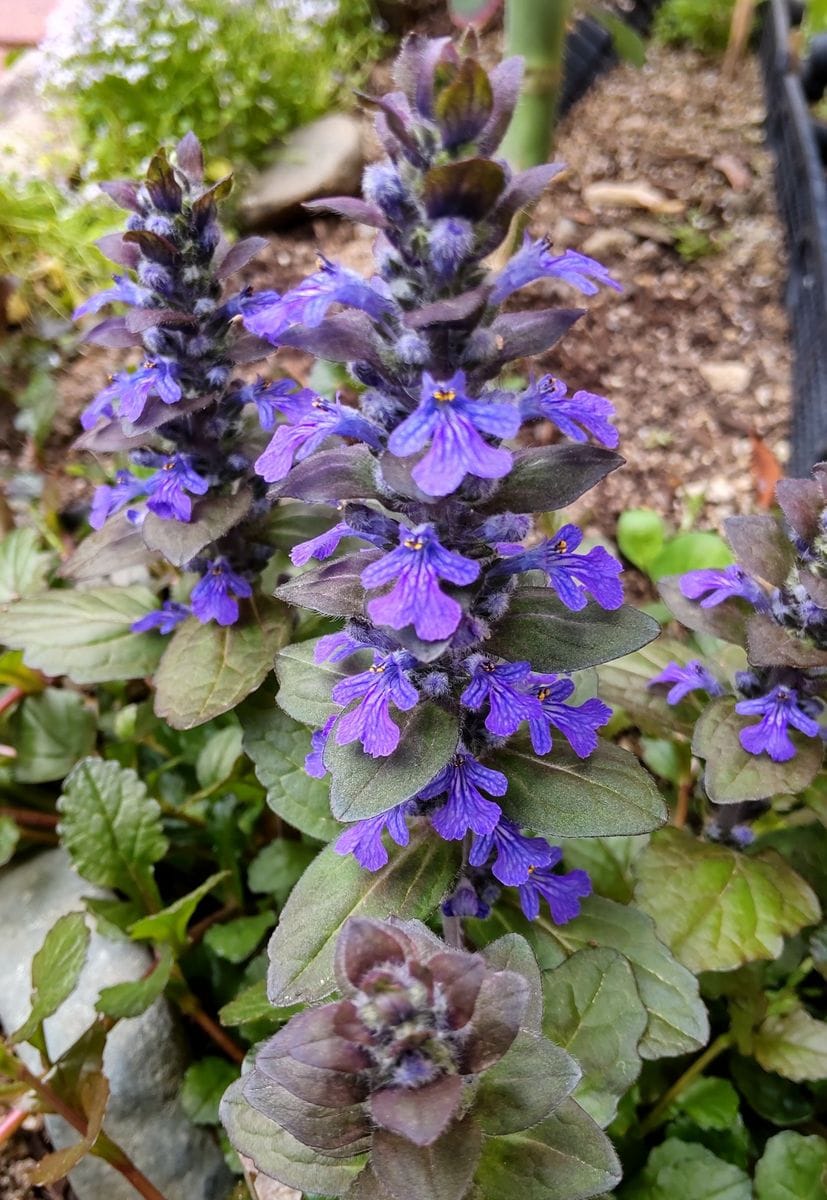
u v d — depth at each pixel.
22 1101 0.16
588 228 0.34
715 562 0.23
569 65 0.40
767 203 0.35
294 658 0.15
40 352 0.32
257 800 0.21
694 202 0.35
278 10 0.39
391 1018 0.09
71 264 0.33
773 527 0.15
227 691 0.17
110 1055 0.18
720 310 0.32
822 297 0.29
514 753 0.13
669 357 0.31
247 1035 0.18
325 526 0.18
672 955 0.15
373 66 0.43
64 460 0.29
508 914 0.16
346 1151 0.11
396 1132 0.10
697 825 0.20
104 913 0.18
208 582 0.18
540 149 0.20
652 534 0.24
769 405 0.29
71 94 0.38
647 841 0.18
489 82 0.09
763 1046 0.17
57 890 0.21
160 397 0.16
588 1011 0.13
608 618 0.12
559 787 0.13
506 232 0.10
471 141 0.10
